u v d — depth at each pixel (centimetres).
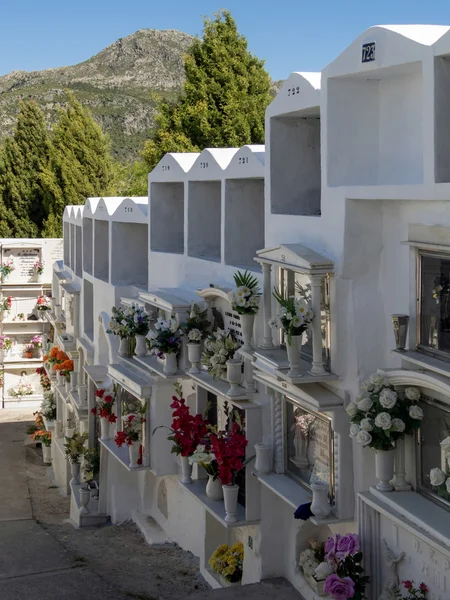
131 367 1382
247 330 973
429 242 708
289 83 909
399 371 721
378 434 731
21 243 2664
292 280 877
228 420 1078
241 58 2695
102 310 1653
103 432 1534
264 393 977
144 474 1519
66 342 1961
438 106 665
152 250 1411
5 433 2514
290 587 973
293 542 973
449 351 694
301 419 898
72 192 3412
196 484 1116
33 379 2791
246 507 986
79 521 1608
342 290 802
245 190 1115
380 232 794
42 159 3512
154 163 2722
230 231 1113
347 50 786
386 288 793
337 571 769
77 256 2033
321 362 817
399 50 713
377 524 784
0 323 2697
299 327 805
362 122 822
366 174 826
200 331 1123
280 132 955
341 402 807
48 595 1091
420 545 728
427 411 725
